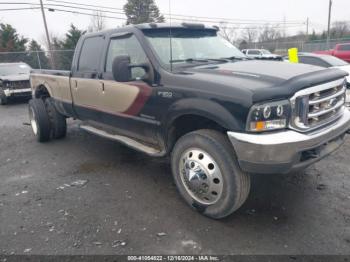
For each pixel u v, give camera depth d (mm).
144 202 3588
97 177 4367
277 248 2715
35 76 6410
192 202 3293
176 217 3244
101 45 4477
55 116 6098
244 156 2682
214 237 2893
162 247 2773
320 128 2973
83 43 4930
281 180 4016
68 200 3707
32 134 7020
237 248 2730
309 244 2756
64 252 2750
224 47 4453
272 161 2613
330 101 3084
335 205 3383
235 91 2713
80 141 6223
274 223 3090
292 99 2695
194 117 3260
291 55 9070
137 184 4090
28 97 12750
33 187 4121
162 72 3420
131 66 3434
